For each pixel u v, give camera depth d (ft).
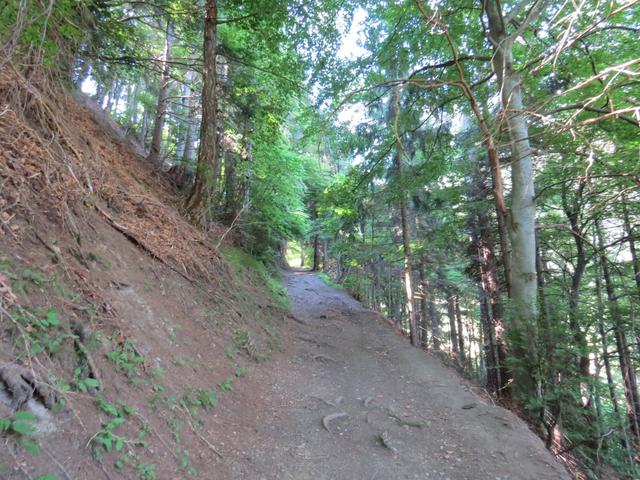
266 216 47.80
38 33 14.25
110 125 41.34
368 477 13.66
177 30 42.65
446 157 38.37
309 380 23.11
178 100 63.05
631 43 25.00
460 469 14.64
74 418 8.41
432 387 24.56
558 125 12.75
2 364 7.49
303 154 62.34
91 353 10.41
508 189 40.73
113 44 31.17
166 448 10.58
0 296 8.61
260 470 12.60
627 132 22.99
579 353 19.08
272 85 42.14
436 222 52.26
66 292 11.05
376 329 41.39
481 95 32.04
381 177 41.24
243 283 31.30
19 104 14.07
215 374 16.83
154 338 14.38
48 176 13.41
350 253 54.80
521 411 23.76
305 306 45.93
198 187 30.68
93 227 15.71
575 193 33.73
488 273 39.14
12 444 6.84
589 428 22.02
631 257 35.50
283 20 31.96
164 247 21.48
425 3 25.31
